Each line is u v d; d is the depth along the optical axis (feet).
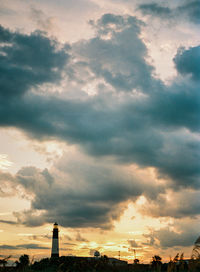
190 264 49.55
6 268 81.10
